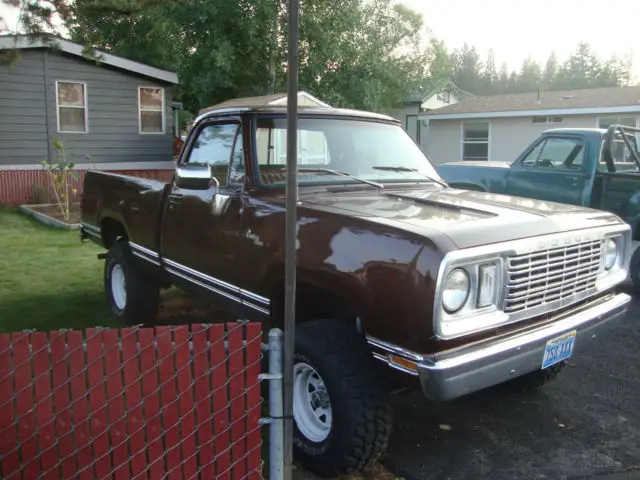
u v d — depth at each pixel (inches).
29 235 420.8
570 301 138.5
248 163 156.6
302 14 827.4
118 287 232.5
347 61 896.3
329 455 124.4
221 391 99.7
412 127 1095.0
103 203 235.9
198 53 822.5
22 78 607.2
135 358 97.0
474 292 117.8
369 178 172.6
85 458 98.5
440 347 113.8
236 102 669.3
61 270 310.7
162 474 100.3
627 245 157.8
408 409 164.9
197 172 151.0
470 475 132.2
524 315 126.3
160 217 191.5
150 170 633.6
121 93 673.0
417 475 131.6
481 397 172.6
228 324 98.2
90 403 97.3
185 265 179.9
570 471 134.3
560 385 181.5
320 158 170.4
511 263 121.5
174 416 99.0
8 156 610.2
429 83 1085.1
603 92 773.3
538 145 331.6
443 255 109.9
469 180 360.8
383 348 118.0
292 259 93.6
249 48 835.4
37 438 97.5
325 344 124.9
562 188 313.7
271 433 101.0
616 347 214.4
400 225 119.8
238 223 153.4
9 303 247.3
